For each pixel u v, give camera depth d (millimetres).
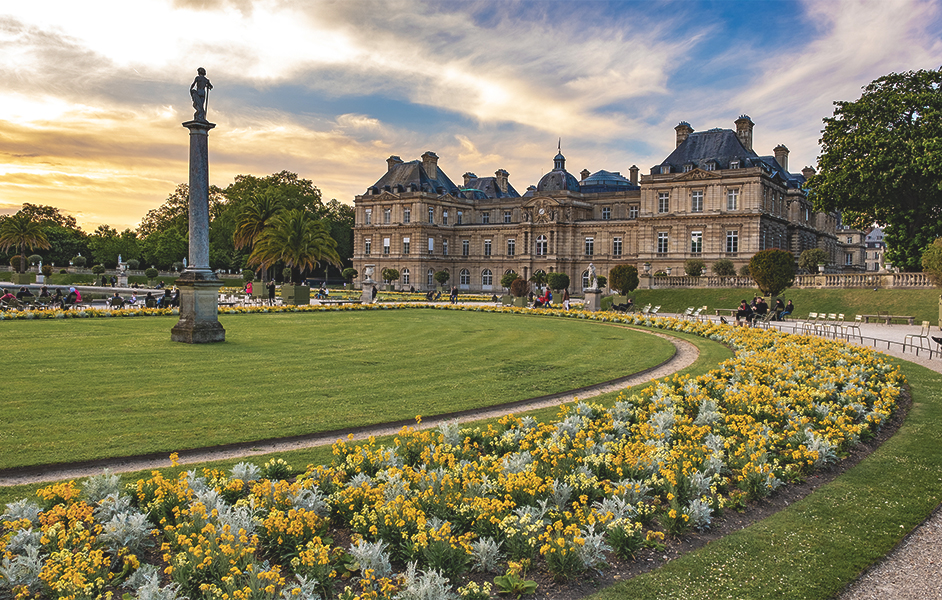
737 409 13664
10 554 6992
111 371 18938
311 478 9375
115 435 12391
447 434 11344
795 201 89250
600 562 7398
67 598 6117
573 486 9141
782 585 7137
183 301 26094
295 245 66062
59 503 8539
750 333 28281
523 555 7504
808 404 13875
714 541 8219
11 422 13148
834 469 11039
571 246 98500
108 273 103500
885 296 48438
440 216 110062
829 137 53656
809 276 55531
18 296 47438
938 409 15242
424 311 49844
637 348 26781
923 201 49531
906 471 10820
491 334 31891
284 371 19562
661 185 82438
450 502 8461
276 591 6656
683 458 10164
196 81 25719
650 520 8695
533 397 16531
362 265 113125
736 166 77625
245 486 9453
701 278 62969
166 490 8484
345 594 6461
